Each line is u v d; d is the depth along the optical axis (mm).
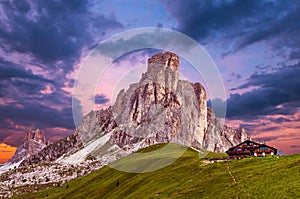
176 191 73938
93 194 129500
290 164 63000
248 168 72188
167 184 89500
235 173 70750
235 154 109688
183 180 85125
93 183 157375
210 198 58125
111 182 136125
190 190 69062
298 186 48500
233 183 62875
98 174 173750
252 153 107688
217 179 70688
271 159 76438
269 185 53375
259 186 54656
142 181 108750
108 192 126500
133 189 105062
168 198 68438
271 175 58875
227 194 56812
